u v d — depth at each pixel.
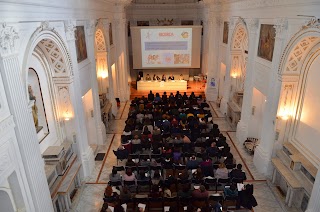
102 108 14.38
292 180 8.18
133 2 22.98
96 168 10.92
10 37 5.21
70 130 9.36
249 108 12.11
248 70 11.86
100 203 8.95
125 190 8.05
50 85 8.60
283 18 8.34
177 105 15.41
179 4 23.23
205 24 22.31
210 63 18.41
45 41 7.48
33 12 6.19
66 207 8.43
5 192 5.50
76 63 9.23
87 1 10.62
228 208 8.20
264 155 10.12
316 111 8.02
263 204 8.73
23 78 5.84
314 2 6.65
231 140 13.17
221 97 18.41
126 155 10.38
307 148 8.52
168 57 22.08
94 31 11.62
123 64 18.66
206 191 7.86
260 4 10.30
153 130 12.24
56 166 8.19
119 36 17.81
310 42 7.66
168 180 8.51
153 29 21.38
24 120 5.76
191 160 9.38
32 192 6.11
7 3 5.05
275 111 9.28
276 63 8.99
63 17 8.10
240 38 14.14
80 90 9.77
